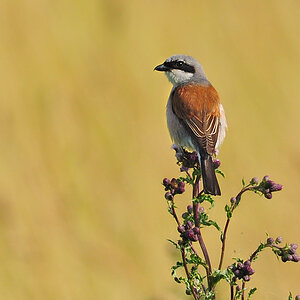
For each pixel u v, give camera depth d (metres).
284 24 16.36
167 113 9.20
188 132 8.74
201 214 6.20
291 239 12.34
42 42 14.30
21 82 13.48
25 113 13.02
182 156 7.20
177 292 8.57
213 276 5.87
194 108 8.77
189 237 5.78
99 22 15.17
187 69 9.61
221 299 6.83
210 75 15.36
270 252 11.62
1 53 13.71
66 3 15.00
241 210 12.60
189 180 6.36
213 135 8.61
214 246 11.38
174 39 15.55
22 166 12.38
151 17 15.51
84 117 13.44
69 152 12.82
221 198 12.84
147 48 15.09
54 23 14.69
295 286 11.20
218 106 8.96
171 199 6.06
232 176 13.47
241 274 5.85
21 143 12.62
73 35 14.66
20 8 14.52
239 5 16.22
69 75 13.99
